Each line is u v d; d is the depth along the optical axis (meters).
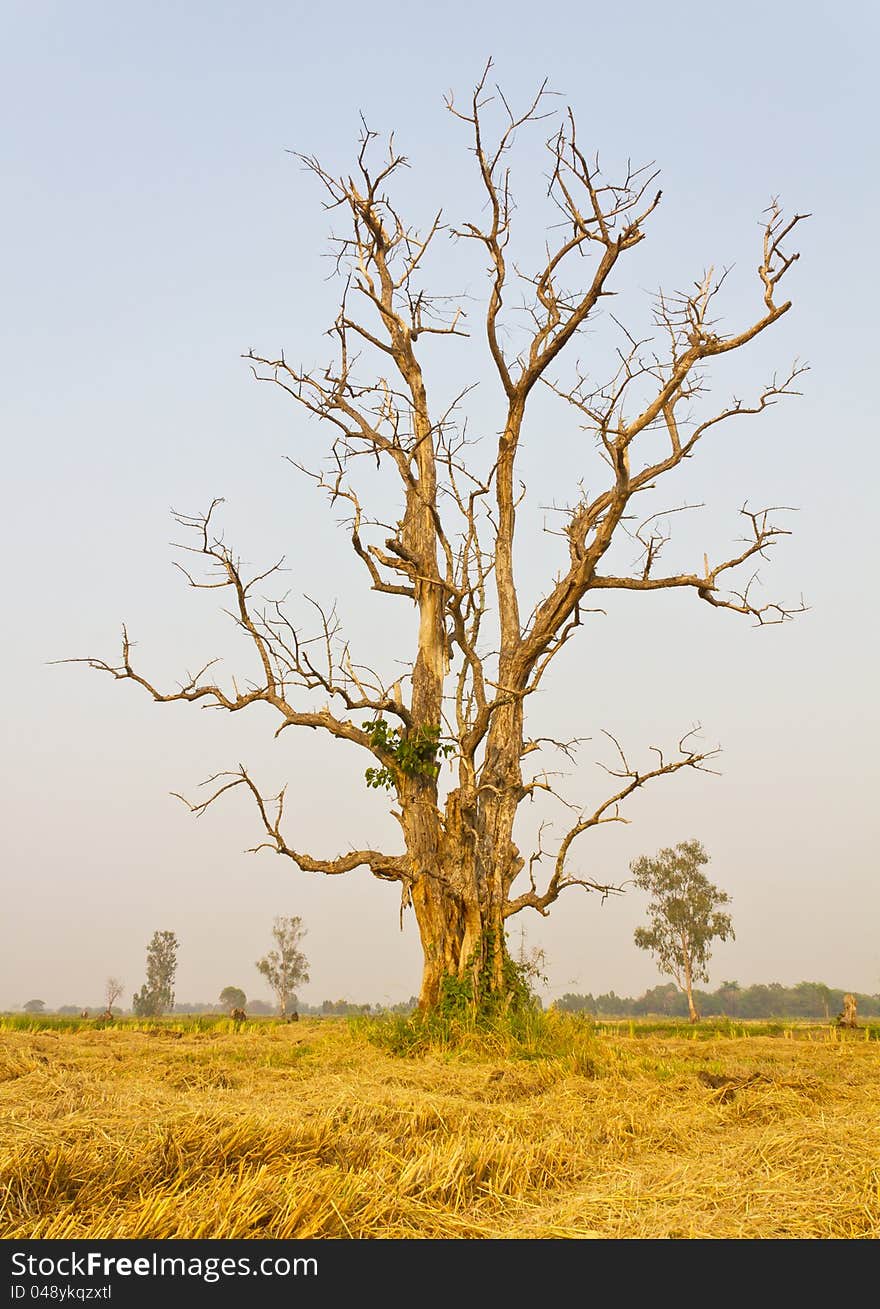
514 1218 6.13
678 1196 6.52
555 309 22.83
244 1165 6.34
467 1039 17.44
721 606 21.44
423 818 21.05
